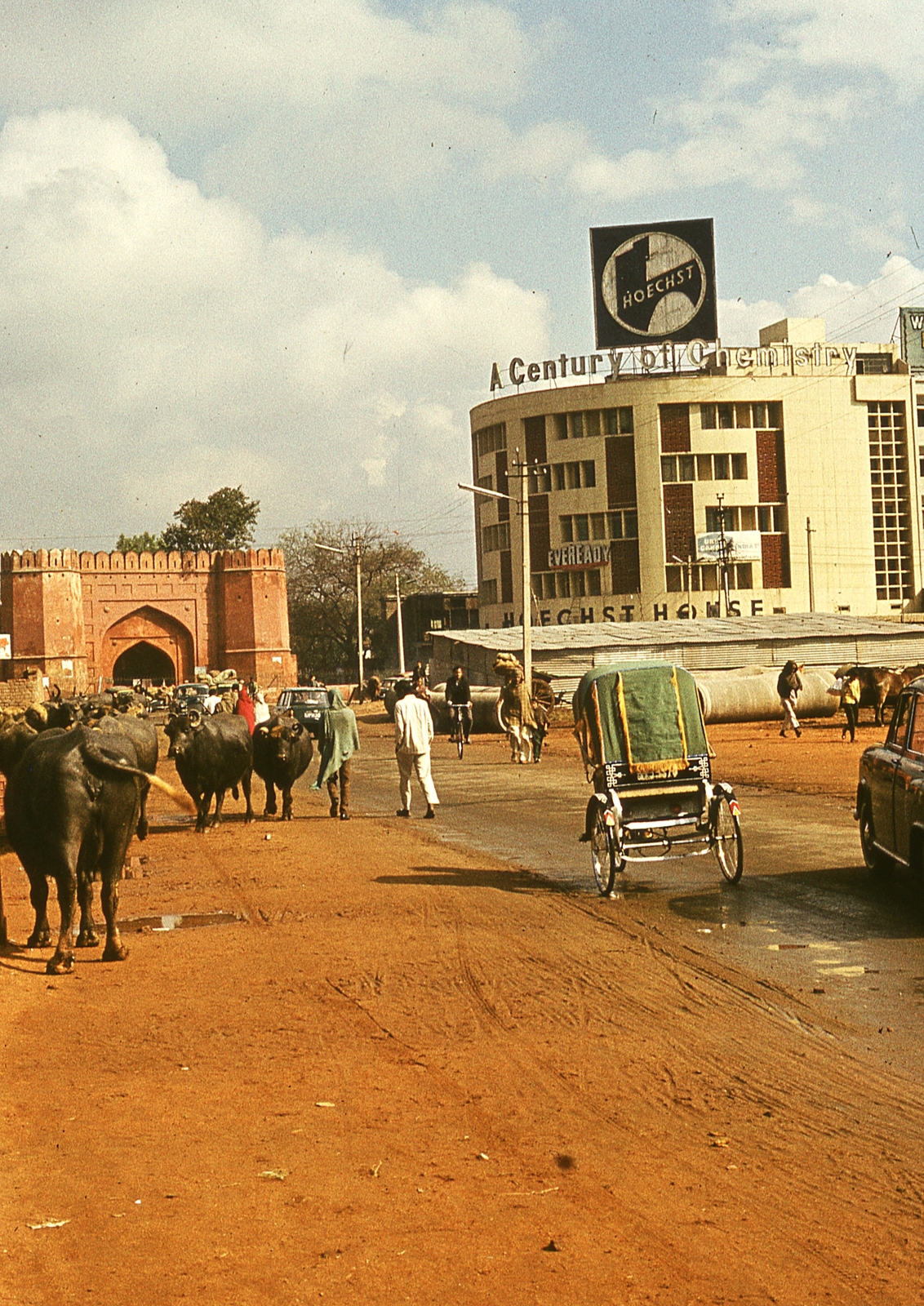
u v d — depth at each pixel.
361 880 13.69
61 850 9.52
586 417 91.06
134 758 10.05
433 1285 4.36
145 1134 6.00
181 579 92.88
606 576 90.50
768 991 8.44
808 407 91.38
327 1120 6.17
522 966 9.41
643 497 89.75
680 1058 7.05
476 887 13.00
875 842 12.21
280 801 24.23
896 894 11.80
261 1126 6.08
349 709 20.31
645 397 89.69
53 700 18.31
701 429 89.88
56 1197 5.21
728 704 44.44
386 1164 5.55
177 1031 7.90
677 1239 4.71
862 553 92.38
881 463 94.44
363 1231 4.82
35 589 87.81
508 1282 4.38
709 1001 8.24
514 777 27.06
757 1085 6.55
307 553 108.19
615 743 12.64
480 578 99.00
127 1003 8.63
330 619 108.38
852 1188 5.16
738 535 89.38
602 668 12.94
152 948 10.51
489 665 57.06
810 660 59.59
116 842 9.93
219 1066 7.13
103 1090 6.71
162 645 93.00
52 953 10.24
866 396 92.25
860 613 92.25
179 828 19.55
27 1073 7.05
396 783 27.44
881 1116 6.03
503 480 94.19
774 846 15.07
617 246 90.31
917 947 9.57
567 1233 4.78
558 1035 7.58
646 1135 5.86
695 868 13.86
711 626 62.59
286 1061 7.19
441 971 9.36
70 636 88.69
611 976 9.00
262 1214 5.00
